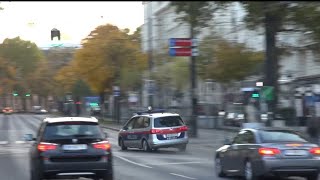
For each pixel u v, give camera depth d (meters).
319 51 32.31
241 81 47.38
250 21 20.14
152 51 57.09
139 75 64.94
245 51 42.69
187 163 24.20
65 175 14.85
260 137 16.77
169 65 56.34
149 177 18.89
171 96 62.94
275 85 29.05
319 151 16.50
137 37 70.06
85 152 14.98
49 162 14.70
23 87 118.25
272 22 20.41
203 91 63.75
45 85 123.38
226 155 18.59
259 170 16.27
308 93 41.75
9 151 31.80
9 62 110.69
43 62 123.25
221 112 54.06
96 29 70.81
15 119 95.94
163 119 30.23
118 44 68.56
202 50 44.28
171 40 39.03
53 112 142.75
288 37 37.28
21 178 18.64
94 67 70.00
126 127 32.34
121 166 22.92
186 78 55.69
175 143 30.17
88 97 104.00
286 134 16.98
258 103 37.56
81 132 15.23
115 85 70.25
